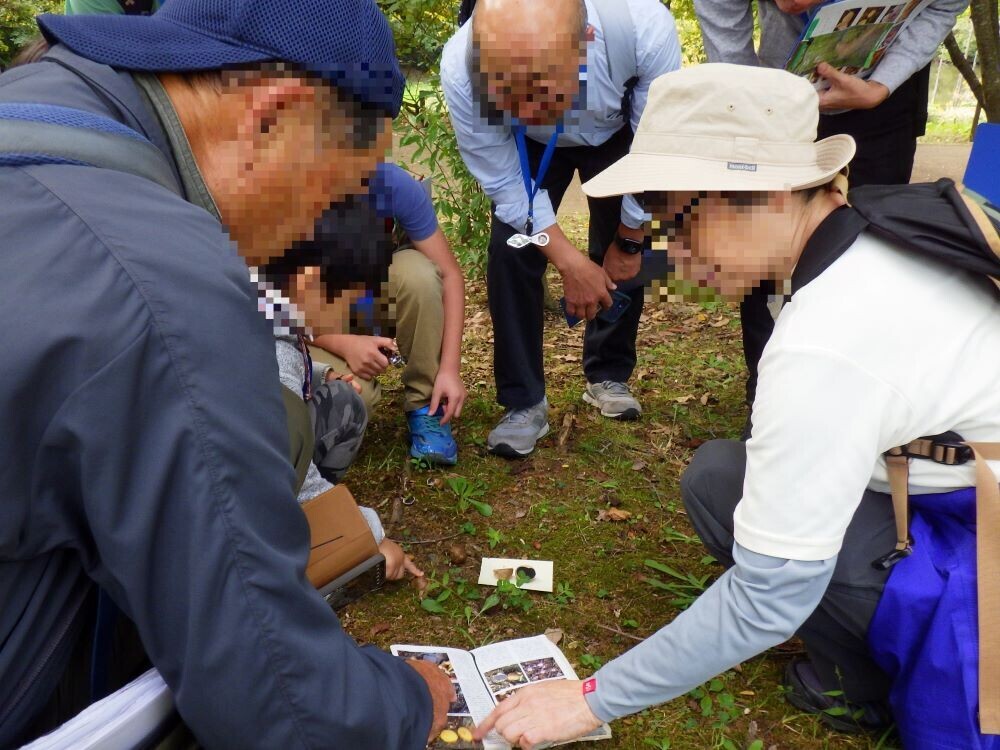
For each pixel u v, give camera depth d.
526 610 2.37
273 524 1.04
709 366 4.03
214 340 0.96
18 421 0.90
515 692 1.88
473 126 2.67
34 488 0.94
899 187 1.58
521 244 2.79
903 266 1.45
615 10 2.57
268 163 1.11
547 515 2.85
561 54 2.33
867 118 3.26
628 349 3.50
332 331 1.95
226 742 1.08
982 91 4.33
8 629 1.02
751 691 2.07
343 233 1.70
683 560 2.59
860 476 1.39
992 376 1.45
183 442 0.94
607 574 2.54
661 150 1.54
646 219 2.76
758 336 3.13
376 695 1.18
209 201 1.12
